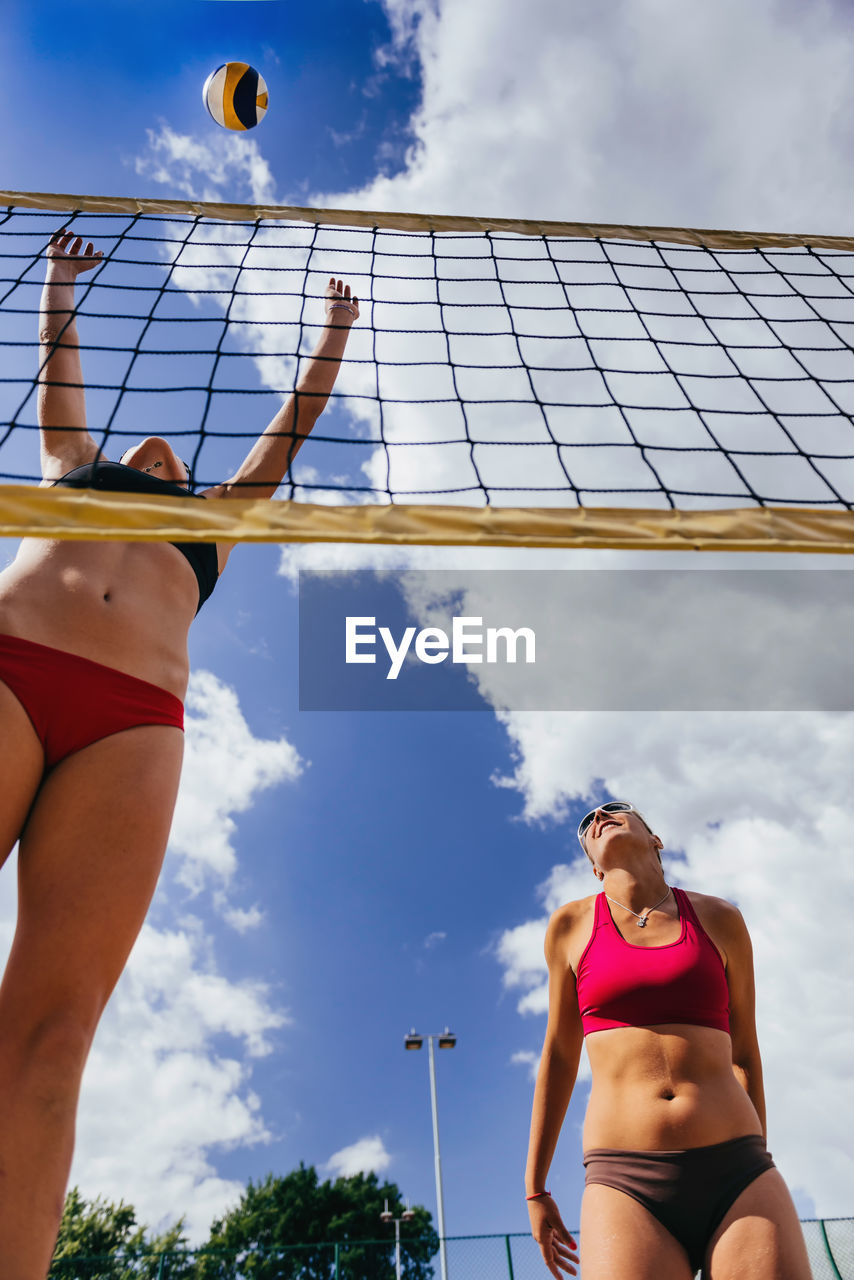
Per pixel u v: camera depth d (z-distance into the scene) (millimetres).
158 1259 9234
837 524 1897
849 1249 7062
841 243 3801
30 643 1425
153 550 1808
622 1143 1979
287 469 1920
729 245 3676
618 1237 1822
